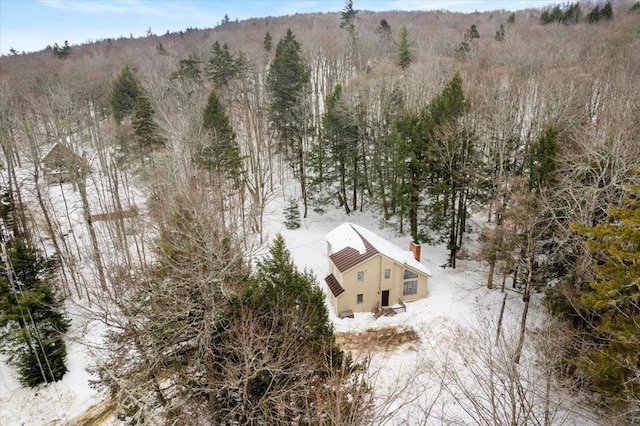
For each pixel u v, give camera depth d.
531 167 23.78
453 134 26.95
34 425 17.70
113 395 13.75
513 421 10.79
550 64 43.53
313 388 11.77
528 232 20.08
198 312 13.52
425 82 40.31
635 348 12.67
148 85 48.50
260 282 15.03
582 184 19.92
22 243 20.00
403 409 16.69
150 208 24.83
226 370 12.02
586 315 17.09
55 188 38.72
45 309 19.06
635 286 13.16
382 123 36.75
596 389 14.05
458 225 30.47
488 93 34.00
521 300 24.50
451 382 18.02
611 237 13.82
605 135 20.48
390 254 24.77
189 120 33.72
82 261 27.09
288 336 12.84
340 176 38.41
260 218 30.98
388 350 21.28
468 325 22.52
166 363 13.79
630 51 41.69
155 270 14.38
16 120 35.69
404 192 29.88
